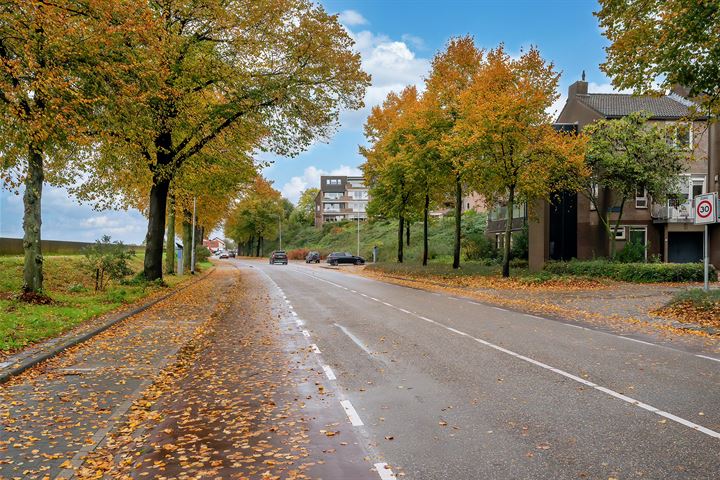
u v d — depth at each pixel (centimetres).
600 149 2544
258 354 975
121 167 2048
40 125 1158
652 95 1348
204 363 907
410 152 3017
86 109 1330
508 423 563
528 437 519
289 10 2047
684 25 1155
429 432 541
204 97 2114
